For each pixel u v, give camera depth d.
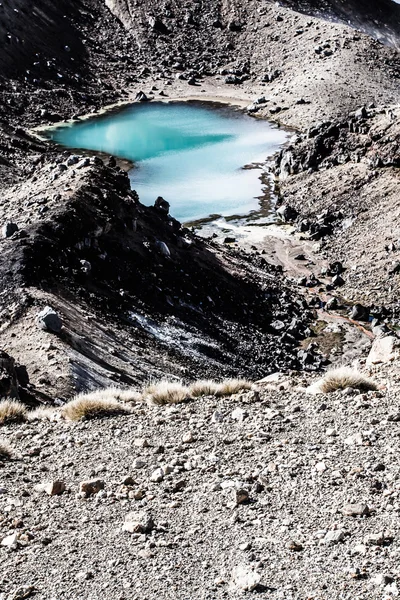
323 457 11.63
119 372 39.41
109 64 187.88
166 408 15.62
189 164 123.75
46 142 133.25
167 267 62.44
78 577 8.83
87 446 13.50
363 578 8.13
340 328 68.12
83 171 67.31
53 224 54.97
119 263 57.62
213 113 159.12
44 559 9.36
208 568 8.78
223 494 10.76
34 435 14.62
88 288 51.69
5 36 174.75
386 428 12.63
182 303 58.59
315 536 9.19
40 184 66.00
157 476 11.59
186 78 185.25
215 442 12.99
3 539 9.94
